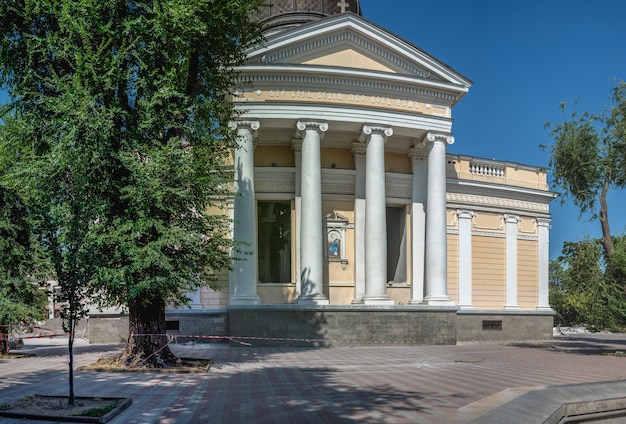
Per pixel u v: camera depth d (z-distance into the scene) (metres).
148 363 14.48
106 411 8.33
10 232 18.39
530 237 30.83
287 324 22.64
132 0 14.37
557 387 7.25
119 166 13.69
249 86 23.42
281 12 29.39
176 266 14.37
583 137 21.83
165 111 14.62
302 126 23.80
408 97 25.42
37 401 9.27
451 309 23.78
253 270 23.12
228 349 21.19
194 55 16.38
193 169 14.37
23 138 14.19
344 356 18.41
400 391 10.63
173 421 8.05
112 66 13.36
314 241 23.33
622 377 12.74
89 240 10.89
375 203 24.16
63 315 9.30
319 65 23.81
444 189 25.55
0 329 18.58
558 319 47.69
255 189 25.50
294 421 7.98
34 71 13.88
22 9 13.74
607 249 22.31
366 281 24.03
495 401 6.52
